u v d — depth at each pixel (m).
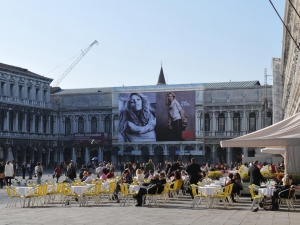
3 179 63.81
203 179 43.66
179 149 139.12
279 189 33.44
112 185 39.47
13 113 129.38
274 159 91.62
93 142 121.44
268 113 137.62
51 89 161.62
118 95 142.12
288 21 53.53
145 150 141.00
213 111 140.50
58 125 151.38
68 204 38.19
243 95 138.75
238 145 35.53
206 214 31.02
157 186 36.16
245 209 33.94
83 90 159.25
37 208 35.53
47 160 144.50
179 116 135.62
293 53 58.69
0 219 28.78
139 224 26.47
